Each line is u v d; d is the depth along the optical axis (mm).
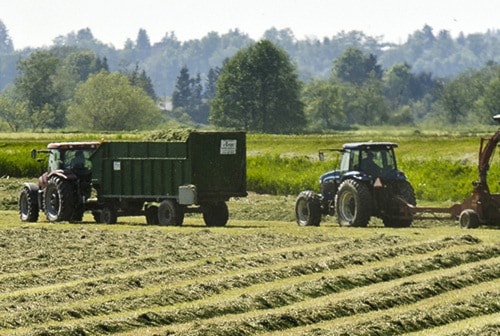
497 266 57219
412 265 57438
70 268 57000
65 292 49531
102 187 85375
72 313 45281
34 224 83000
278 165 132250
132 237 71000
